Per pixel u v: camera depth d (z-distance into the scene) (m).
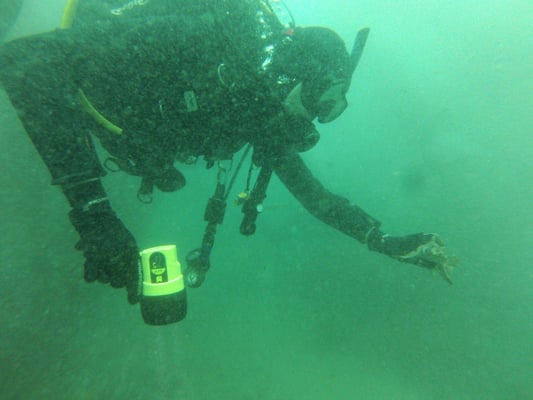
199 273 2.00
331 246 5.21
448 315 3.65
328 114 1.63
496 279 3.80
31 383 2.31
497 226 4.22
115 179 4.24
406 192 5.25
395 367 3.17
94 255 1.04
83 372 2.64
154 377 2.96
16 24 3.12
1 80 1.00
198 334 3.74
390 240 2.19
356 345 3.48
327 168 6.21
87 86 1.29
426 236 2.04
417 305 3.86
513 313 3.49
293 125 1.53
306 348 3.51
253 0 1.49
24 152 2.96
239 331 3.80
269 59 1.43
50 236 2.99
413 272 4.25
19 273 2.59
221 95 1.41
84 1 1.43
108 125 1.38
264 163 1.81
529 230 4.04
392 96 6.12
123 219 4.27
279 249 5.39
